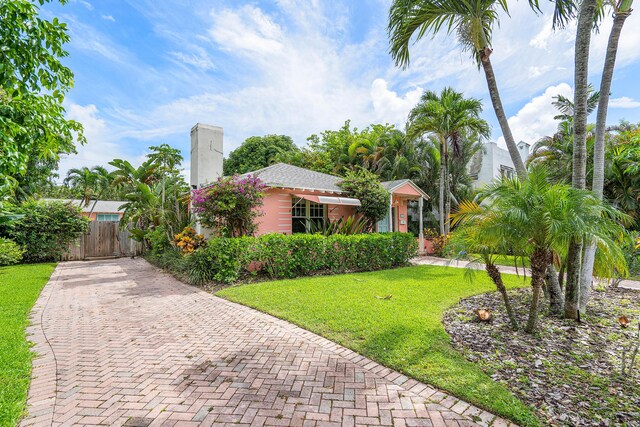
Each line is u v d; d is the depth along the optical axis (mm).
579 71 6902
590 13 6793
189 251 13609
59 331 6645
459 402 3887
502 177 6488
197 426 3479
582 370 4668
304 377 4559
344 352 5395
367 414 3676
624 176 16188
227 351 5504
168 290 10797
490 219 5902
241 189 12453
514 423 3473
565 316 6930
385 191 17453
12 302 8789
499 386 4176
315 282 11070
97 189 38656
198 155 15789
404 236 15938
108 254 22078
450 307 8023
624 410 3672
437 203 25406
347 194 17312
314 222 16531
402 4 8141
